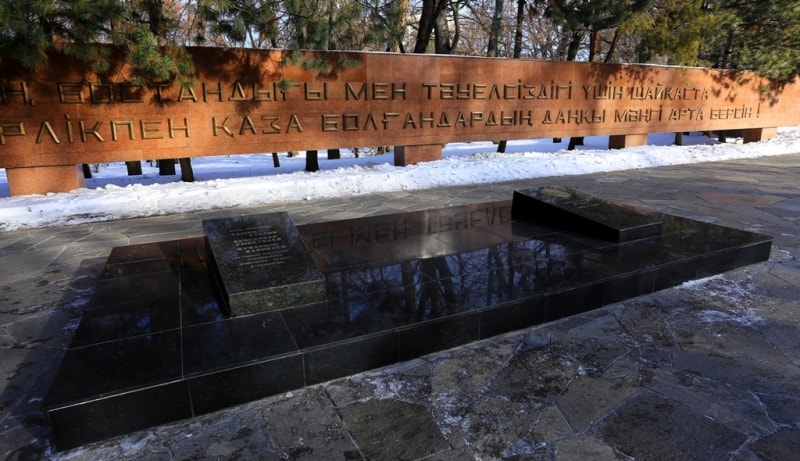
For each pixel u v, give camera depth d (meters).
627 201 8.65
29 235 6.75
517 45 19.66
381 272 4.38
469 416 2.75
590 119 14.04
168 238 6.53
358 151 26.02
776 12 15.30
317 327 3.31
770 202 8.46
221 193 8.77
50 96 8.09
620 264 4.49
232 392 2.85
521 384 3.04
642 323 3.84
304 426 2.69
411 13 20.72
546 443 2.52
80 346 3.06
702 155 14.70
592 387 2.99
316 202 8.78
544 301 3.82
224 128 9.38
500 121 12.45
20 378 3.18
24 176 8.23
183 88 8.87
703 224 5.96
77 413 2.51
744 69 16.95
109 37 7.33
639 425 2.64
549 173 11.75
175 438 2.61
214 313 3.54
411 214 6.77
